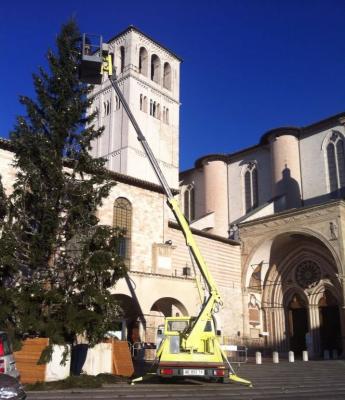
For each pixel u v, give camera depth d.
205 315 17.73
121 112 62.62
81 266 18.25
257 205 52.66
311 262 43.66
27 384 15.05
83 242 19.05
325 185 47.12
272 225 41.97
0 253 17.50
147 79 65.88
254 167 54.25
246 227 43.78
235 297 41.59
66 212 19.80
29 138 19.70
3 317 16.36
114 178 31.31
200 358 17.08
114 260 18.48
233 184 55.94
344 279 36.78
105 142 63.53
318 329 41.84
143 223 32.31
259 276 44.38
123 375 18.38
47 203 18.91
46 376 15.43
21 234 19.00
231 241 42.62
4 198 19.59
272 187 49.81
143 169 61.34
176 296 30.59
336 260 37.50
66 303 17.56
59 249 19.39
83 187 19.88
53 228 18.94
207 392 14.84
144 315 28.83
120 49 66.31
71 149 20.72
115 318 18.22
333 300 41.59
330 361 31.77
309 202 47.91
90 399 12.55
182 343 17.41
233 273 42.19
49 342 15.89
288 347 43.81
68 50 21.34
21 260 18.62
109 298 17.89
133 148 60.66
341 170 46.34
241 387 16.75
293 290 44.56
